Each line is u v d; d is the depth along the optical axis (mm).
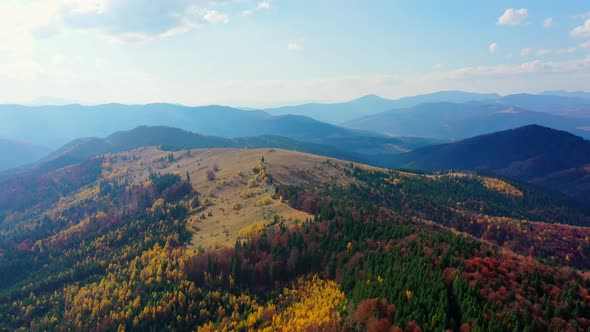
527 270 136375
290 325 131500
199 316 165750
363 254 161125
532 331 103625
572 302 117750
